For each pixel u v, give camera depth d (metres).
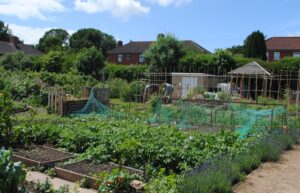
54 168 7.93
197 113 16.55
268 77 28.38
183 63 35.00
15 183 4.87
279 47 52.28
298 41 52.97
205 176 6.91
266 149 10.00
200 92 26.44
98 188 6.89
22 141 10.39
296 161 9.94
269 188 7.48
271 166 9.30
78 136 9.98
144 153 8.45
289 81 28.66
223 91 26.08
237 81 30.81
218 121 16.14
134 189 6.83
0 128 10.18
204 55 34.50
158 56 35.72
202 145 9.63
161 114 17.17
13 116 15.04
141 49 60.97
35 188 6.62
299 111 19.23
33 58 42.53
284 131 13.05
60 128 11.16
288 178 8.27
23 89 22.77
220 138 10.55
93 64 36.59
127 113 18.23
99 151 8.77
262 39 45.25
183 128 14.68
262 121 14.18
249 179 8.05
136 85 26.91
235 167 8.00
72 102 18.44
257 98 26.34
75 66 36.62
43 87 22.97
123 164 8.52
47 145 10.38
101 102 20.72
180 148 8.79
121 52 61.53
